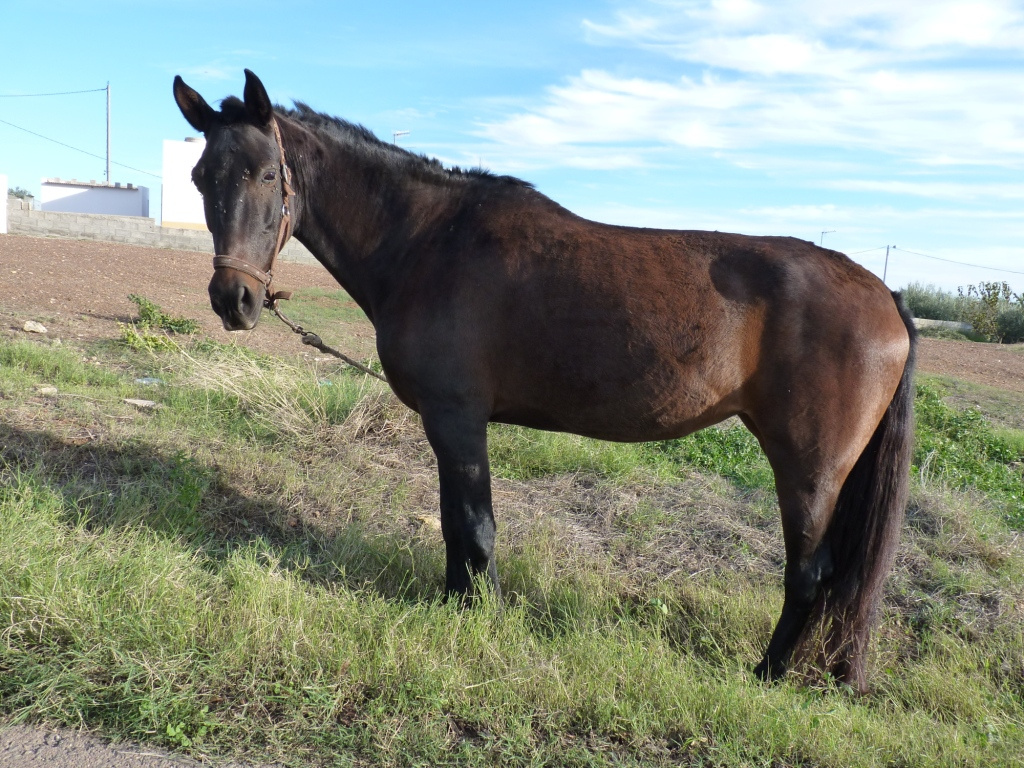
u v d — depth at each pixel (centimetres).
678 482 566
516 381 331
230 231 325
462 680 291
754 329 311
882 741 286
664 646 351
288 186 341
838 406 306
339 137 359
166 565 337
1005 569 457
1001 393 1326
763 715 285
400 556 411
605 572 422
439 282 333
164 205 2692
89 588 315
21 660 274
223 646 292
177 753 247
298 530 435
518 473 559
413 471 540
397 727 266
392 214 353
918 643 383
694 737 275
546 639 341
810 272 312
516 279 323
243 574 343
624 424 330
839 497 331
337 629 315
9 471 414
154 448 478
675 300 311
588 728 279
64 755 241
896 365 316
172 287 1419
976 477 664
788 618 329
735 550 464
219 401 604
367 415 596
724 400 321
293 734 259
